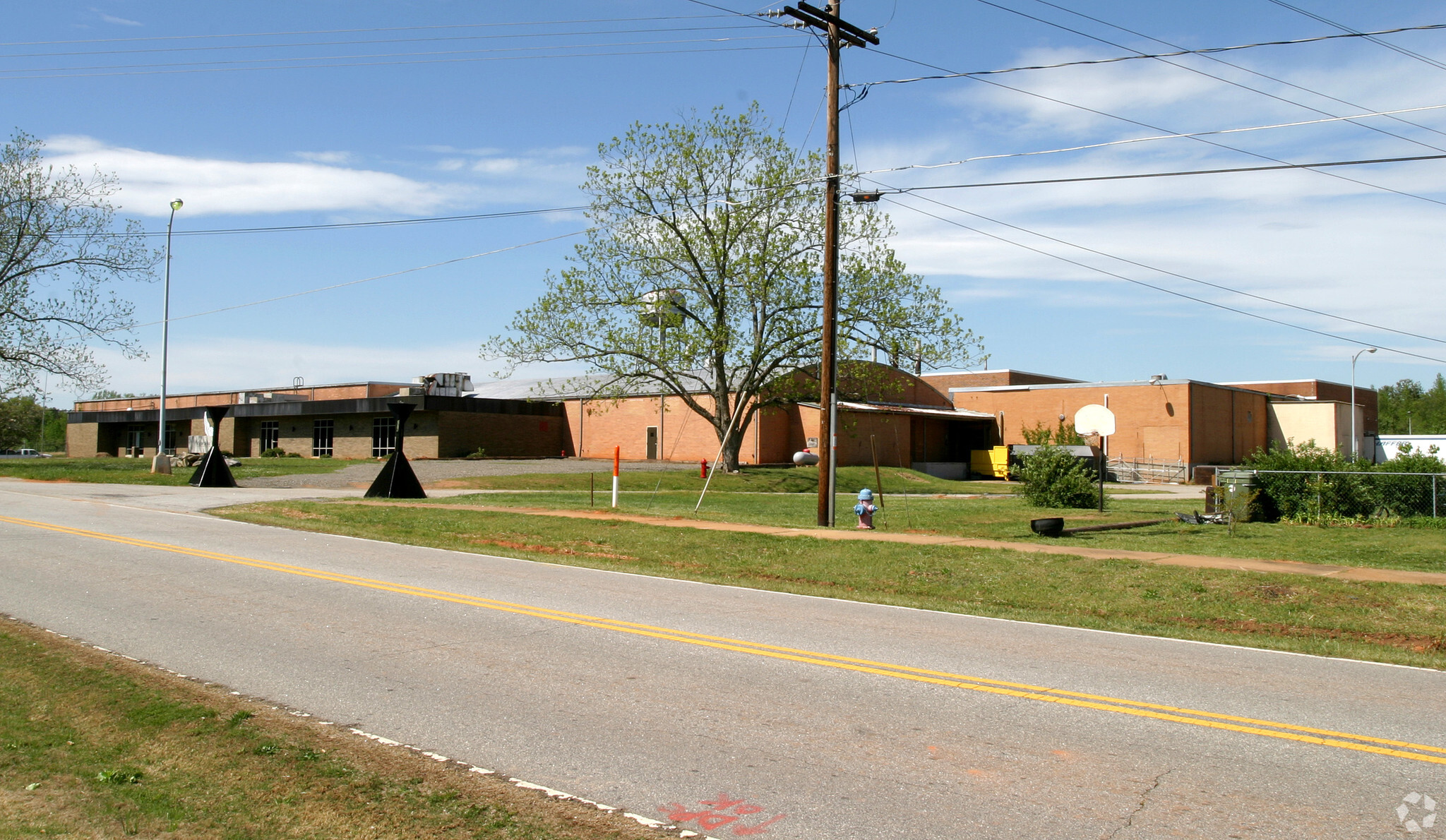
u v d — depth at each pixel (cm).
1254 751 577
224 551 1434
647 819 472
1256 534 1809
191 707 643
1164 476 5231
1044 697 694
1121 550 1538
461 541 1659
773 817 474
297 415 5159
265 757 554
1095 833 454
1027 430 5766
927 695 698
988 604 1200
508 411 5075
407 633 886
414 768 539
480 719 631
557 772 536
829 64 1878
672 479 3697
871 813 479
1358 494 2067
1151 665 816
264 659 786
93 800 499
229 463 4122
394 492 2492
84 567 1266
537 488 3322
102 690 688
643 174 3653
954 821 469
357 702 667
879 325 3609
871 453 5000
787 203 3616
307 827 462
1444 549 1565
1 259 3812
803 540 1623
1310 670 812
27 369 3884
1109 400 5509
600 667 766
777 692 697
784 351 3734
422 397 4597
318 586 1138
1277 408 5984
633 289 3750
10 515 1944
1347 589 1188
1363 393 7850
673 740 590
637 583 1243
